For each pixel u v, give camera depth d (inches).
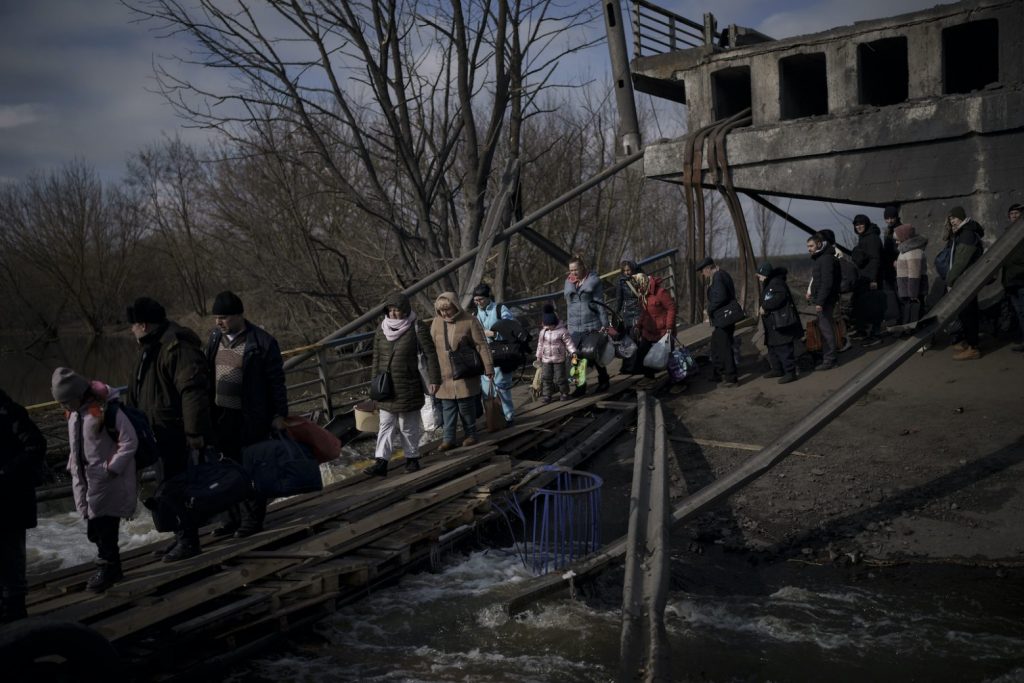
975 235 404.2
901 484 300.8
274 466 226.8
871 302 458.3
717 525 290.2
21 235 1742.1
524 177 989.2
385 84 663.1
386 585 259.1
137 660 189.3
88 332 1849.2
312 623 230.4
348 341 451.5
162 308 216.5
